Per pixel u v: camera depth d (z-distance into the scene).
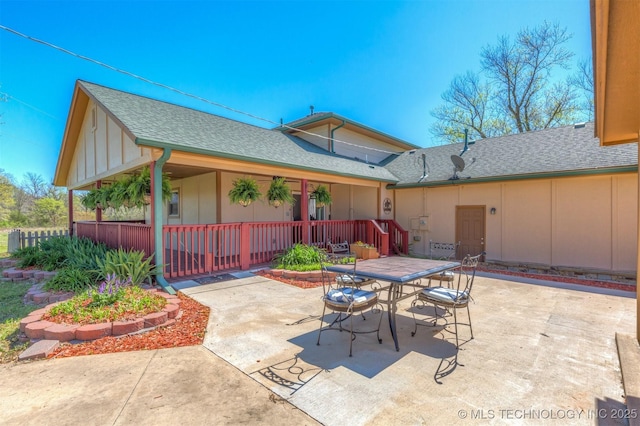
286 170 8.39
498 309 5.11
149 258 5.96
